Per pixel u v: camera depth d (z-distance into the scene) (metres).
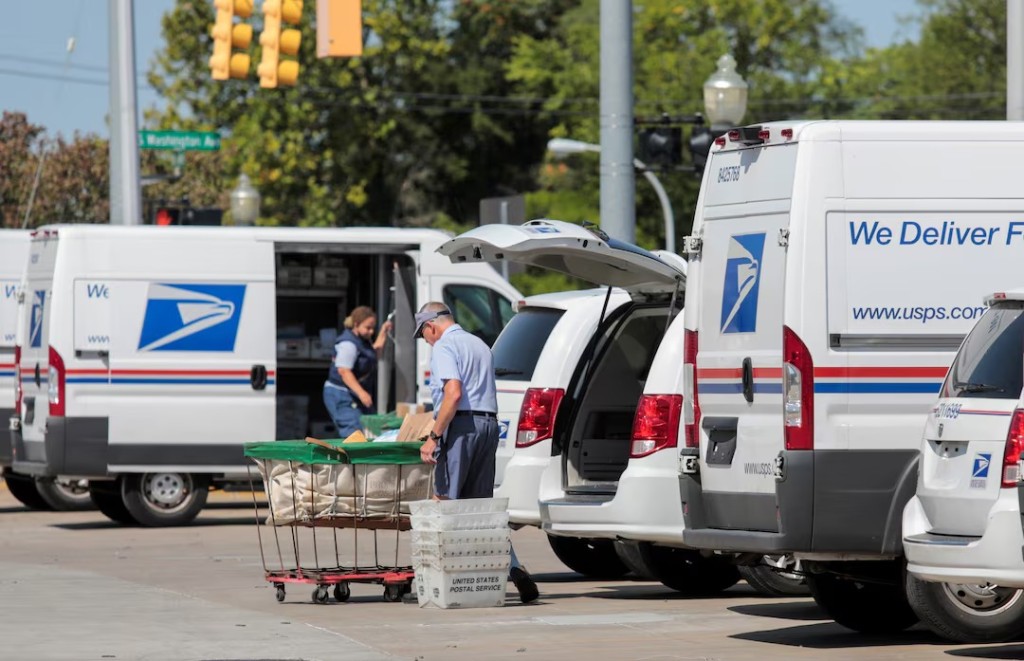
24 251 62.06
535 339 39.06
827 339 28.61
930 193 29.17
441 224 175.12
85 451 53.38
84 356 53.47
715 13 170.25
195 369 54.22
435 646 29.41
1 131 123.31
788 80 170.50
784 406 28.55
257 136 161.00
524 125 181.62
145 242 54.09
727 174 30.45
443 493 35.25
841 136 28.98
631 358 38.03
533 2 181.00
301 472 35.28
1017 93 44.81
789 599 37.03
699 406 30.75
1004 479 25.59
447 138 179.75
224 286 54.50
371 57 168.88
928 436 27.44
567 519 35.62
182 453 54.12
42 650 28.75
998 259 29.31
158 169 134.12
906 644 29.69
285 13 57.22
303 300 62.22
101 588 38.22
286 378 62.25
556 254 35.25
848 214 28.88
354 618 33.16
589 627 31.91
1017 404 25.94
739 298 29.88
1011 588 27.86
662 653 28.52
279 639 30.12
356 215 177.12
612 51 50.25
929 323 28.97
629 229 50.38
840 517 28.38
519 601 36.19
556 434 37.16
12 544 49.66
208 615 33.47
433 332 35.72
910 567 27.06
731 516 30.12
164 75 161.50
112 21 69.31
